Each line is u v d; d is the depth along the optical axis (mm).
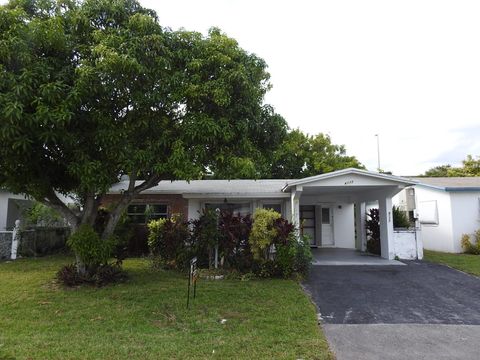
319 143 32969
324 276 11125
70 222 9766
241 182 19000
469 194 17875
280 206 17062
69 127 7715
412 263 13586
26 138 6742
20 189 8992
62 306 7531
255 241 10930
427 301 8312
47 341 5551
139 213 16828
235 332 6074
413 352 5359
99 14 8367
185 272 11461
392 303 8133
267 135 9547
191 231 12141
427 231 19422
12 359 4742
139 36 7836
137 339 5684
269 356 5070
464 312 7465
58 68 7672
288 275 10680
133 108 8188
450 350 5453
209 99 8250
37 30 7250
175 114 8789
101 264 9719
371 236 17188
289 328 6285
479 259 14414
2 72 6559
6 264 12852
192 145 8203
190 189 16688
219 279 10492
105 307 7480
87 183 7848
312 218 20203
